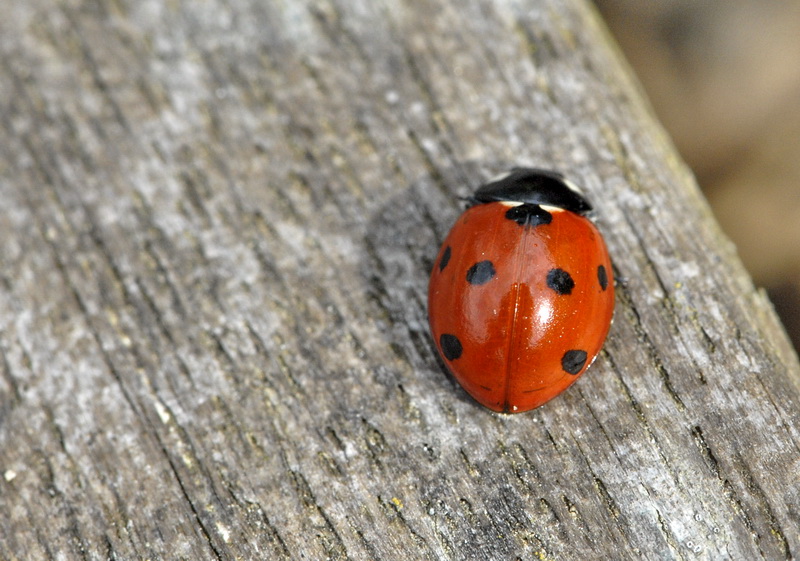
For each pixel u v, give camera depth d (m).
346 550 0.09
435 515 0.09
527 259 0.09
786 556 0.09
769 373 0.09
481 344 0.09
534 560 0.09
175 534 0.09
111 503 0.09
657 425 0.09
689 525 0.09
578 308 0.09
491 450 0.09
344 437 0.09
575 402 0.09
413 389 0.09
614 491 0.09
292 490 0.09
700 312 0.09
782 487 0.09
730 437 0.09
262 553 0.09
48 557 0.09
